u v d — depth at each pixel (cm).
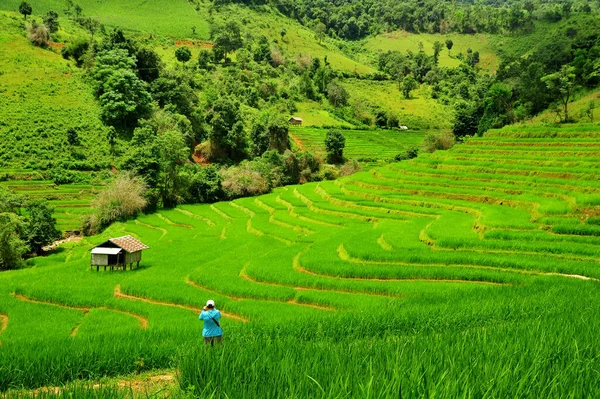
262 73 17112
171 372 1739
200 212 8288
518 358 991
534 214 4509
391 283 3350
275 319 2533
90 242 6719
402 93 19112
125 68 11294
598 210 4125
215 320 1596
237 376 1003
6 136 9088
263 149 11738
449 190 6084
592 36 14462
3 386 1602
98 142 9825
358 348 1190
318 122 15375
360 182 7438
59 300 3806
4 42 12388
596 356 989
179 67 14538
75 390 1020
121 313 3409
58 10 18450
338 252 4288
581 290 2562
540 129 7531
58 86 11288
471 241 4000
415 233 4662
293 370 946
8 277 4656
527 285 2817
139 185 8175
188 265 4731
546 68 13088
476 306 2233
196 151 11394
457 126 13250
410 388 745
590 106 9356
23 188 8075
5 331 3045
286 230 6009
